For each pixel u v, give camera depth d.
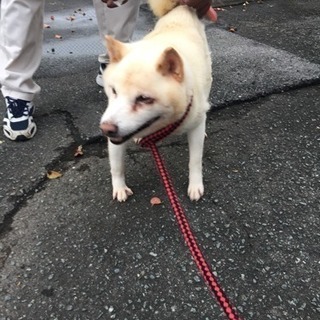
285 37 4.66
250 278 1.98
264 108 3.33
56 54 4.30
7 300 1.90
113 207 2.40
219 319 1.80
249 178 2.60
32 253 2.13
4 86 2.89
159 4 2.87
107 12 3.16
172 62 1.95
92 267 2.05
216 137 2.98
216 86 3.58
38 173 2.66
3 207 2.40
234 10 5.59
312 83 3.68
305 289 1.93
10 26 2.72
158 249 2.14
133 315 1.83
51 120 3.18
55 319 1.82
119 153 2.32
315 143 2.93
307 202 2.43
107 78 2.06
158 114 2.00
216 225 2.27
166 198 2.46
